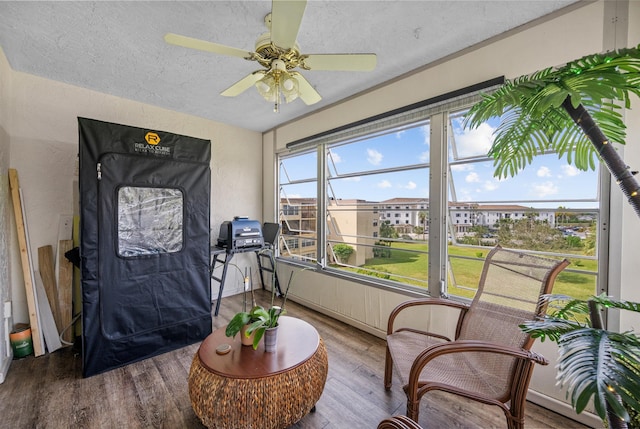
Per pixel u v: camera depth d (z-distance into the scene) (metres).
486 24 1.85
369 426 1.60
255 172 4.34
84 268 2.01
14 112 2.45
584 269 1.70
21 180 2.49
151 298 2.31
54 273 2.59
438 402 1.80
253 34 1.97
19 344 2.27
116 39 2.02
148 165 2.31
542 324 0.92
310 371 1.52
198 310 2.59
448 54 2.20
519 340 1.38
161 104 3.24
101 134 2.08
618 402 0.56
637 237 1.49
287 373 1.44
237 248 3.32
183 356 2.34
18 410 1.69
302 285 3.63
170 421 1.62
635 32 1.50
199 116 3.66
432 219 2.34
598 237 1.62
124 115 3.06
